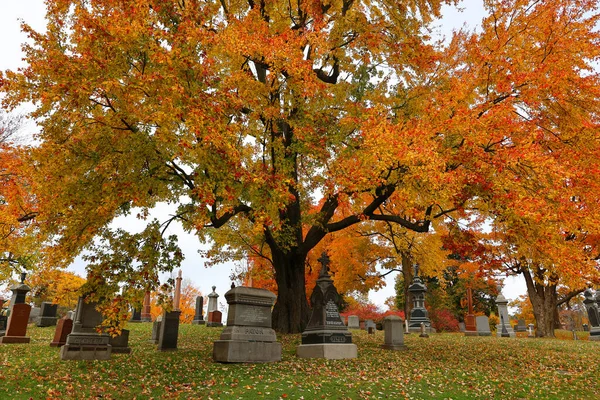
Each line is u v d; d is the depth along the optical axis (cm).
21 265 2047
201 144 898
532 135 1041
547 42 1205
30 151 941
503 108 1059
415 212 1195
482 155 1062
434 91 1353
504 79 1125
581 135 1179
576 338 2797
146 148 927
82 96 843
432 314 3909
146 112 896
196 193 970
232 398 743
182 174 1083
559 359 1339
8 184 1426
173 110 836
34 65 871
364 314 3741
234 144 1009
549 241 1034
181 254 961
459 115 1080
